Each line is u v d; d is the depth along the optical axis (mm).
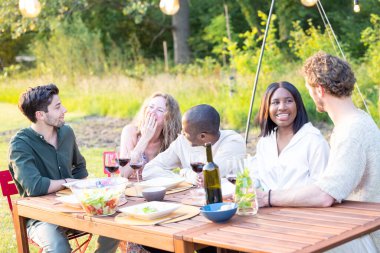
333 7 13859
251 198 2352
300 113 2873
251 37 10039
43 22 13680
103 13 16594
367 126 2398
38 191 3078
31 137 3252
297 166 2816
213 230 2172
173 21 15500
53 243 2945
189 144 3289
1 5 12859
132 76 12219
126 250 3195
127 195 2947
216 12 15820
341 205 2393
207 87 10398
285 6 13781
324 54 2482
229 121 9141
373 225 2102
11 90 13055
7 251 4176
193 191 2730
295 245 1918
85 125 10125
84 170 3619
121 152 3662
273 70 9500
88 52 13594
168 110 3594
